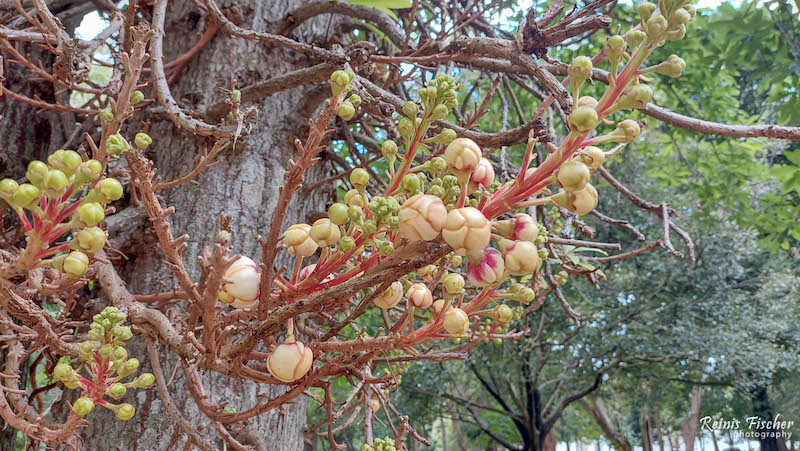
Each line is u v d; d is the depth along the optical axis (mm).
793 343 5984
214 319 421
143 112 1318
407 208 366
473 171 394
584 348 5703
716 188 3146
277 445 1113
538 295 981
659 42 348
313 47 932
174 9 1383
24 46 1557
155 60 782
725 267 5516
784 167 2320
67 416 987
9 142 1496
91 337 422
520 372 6336
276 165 1271
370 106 903
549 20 806
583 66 352
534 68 803
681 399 7789
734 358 5418
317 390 2305
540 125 698
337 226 437
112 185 348
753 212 3148
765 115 4227
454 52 927
